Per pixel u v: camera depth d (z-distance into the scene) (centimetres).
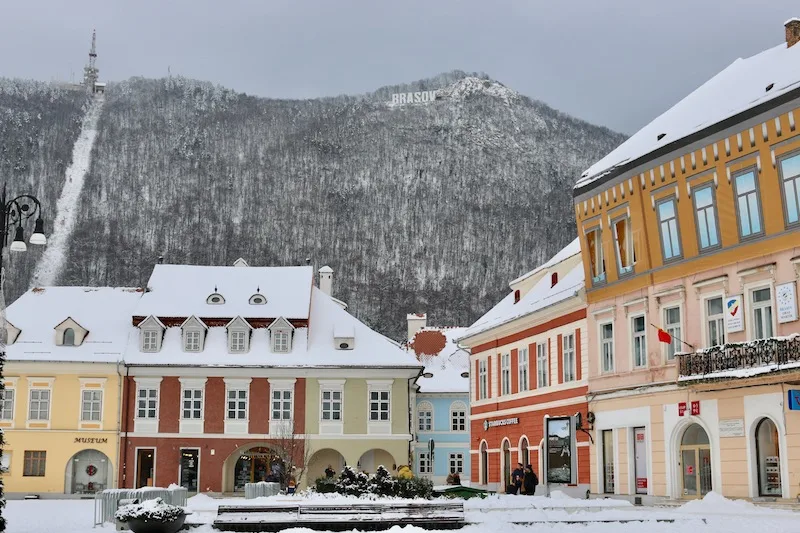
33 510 4625
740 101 3691
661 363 4044
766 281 3488
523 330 5441
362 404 6806
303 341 6956
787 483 3303
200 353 6869
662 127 4247
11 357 6656
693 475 3853
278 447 6488
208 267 7481
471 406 6256
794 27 3862
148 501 2694
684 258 3925
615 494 4312
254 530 2719
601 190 4503
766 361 3316
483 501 3422
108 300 7244
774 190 3441
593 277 4600
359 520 2719
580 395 4669
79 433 6638
